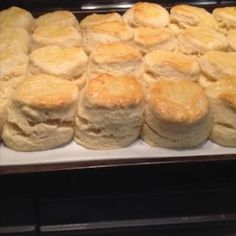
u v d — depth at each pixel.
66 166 0.21
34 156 0.21
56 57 0.24
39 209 0.23
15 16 0.29
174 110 0.21
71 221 0.23
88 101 0.21
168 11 0.32
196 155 0.22
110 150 0.22
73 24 0.29
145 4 0.30
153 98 0.22
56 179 0.21
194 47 0.27
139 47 0.27
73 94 0.22
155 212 0.24
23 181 0.21
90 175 0.21
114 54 0.25
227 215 0.24
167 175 0.22
